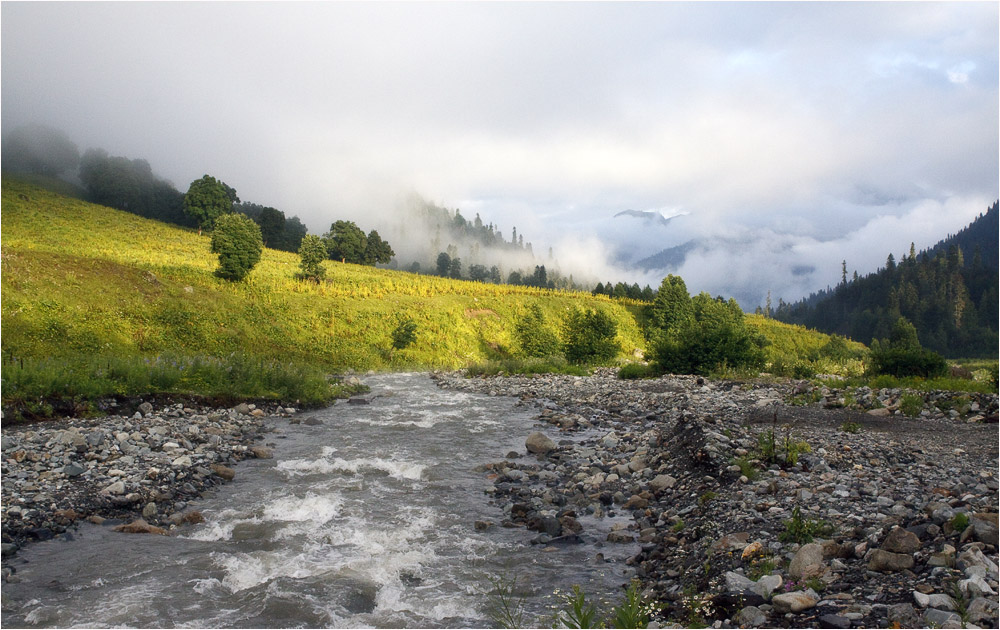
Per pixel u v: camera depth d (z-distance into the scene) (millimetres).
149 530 9078
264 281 58625
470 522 9844
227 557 8156
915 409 16766
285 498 10930
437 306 68938
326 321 54688
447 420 20359
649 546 8375
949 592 5191
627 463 13289
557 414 21188
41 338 33156
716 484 10211
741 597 5766
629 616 5582
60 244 62094
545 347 60125
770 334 94188
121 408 17422
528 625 6195
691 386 29156
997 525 6340
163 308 43469
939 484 9117
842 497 8672
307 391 23719
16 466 11195
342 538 9031
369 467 13352
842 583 5848
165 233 94375
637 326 87125
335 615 6543
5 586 7129
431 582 7449
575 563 8047
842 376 39000
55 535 8766
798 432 14031
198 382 20625
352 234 118875
